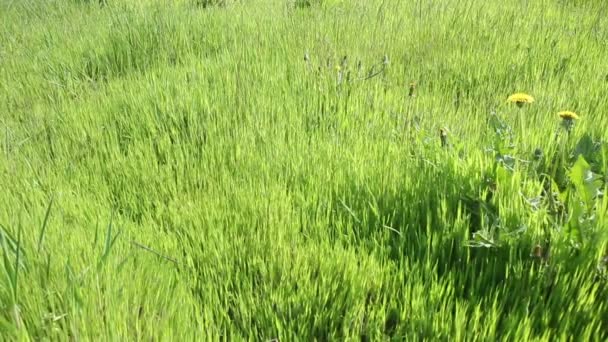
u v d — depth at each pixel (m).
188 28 4.72
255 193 2.43
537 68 3.77
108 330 1.62
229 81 3.53
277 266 1.99
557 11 5.11
